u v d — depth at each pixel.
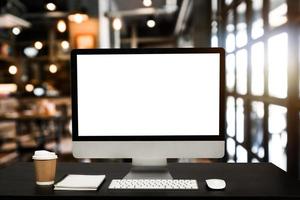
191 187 1.37
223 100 1.56
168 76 1.57
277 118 2.63
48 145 6.29
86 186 1.37
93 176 1.53
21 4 8.75
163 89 1.57
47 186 1.42
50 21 10.16
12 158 5.81
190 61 1.57
